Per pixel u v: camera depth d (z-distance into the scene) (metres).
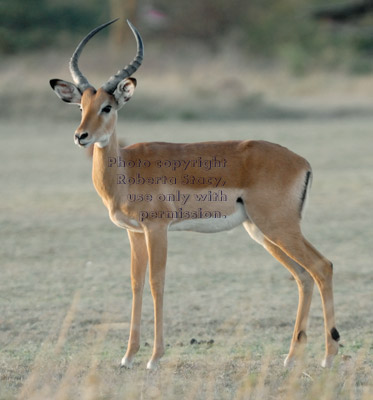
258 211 14.89
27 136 52.66
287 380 13.45
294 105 67.00
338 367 14.27
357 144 46.62
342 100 70.06
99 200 31.94
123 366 14.56
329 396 12.39
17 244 25.06
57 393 12.57
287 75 85.00
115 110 14.91
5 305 18.89
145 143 15.28
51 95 63.06
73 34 110.19
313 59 92.62
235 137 49.84
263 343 16.14
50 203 31.30
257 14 113.44
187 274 21.67
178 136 50.56
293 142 47.72
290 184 14.88
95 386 12.81
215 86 70.12
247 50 108.50
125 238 26.06
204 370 14.23
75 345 16.09
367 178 35.72
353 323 17.41
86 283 20.86
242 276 21.47
